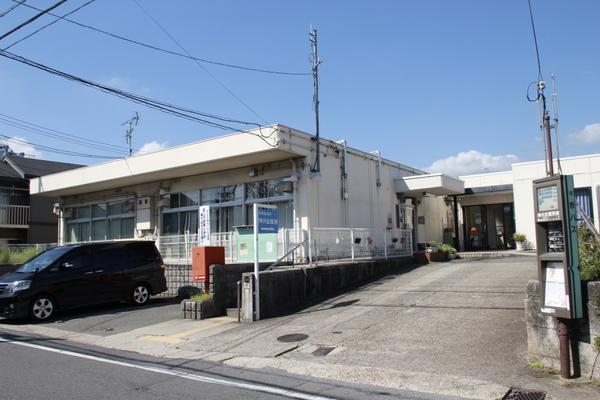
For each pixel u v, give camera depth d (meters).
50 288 12.79
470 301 11.03
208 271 13.05
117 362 8.17
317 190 17.75
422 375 6.97
